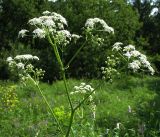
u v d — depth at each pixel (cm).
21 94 2209
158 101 2030
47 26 594
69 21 4006
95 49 3644
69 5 4131
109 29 609
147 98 2189
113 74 601
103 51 3684
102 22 611
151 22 5691
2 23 4206
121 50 622
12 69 618
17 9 4128
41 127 1248
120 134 1188
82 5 4084
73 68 3759
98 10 4031
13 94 1828
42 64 3675
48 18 596
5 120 1439
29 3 4150
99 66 3691
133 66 576
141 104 1830
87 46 3656
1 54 3700
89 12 3978
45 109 1719
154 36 5634
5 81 3089
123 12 4047
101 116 1614
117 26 3953
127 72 678
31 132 1259
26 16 4128
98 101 2055
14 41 4153
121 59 625
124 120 1488
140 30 5659
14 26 4166
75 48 3731
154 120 1417
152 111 1588
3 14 4194
